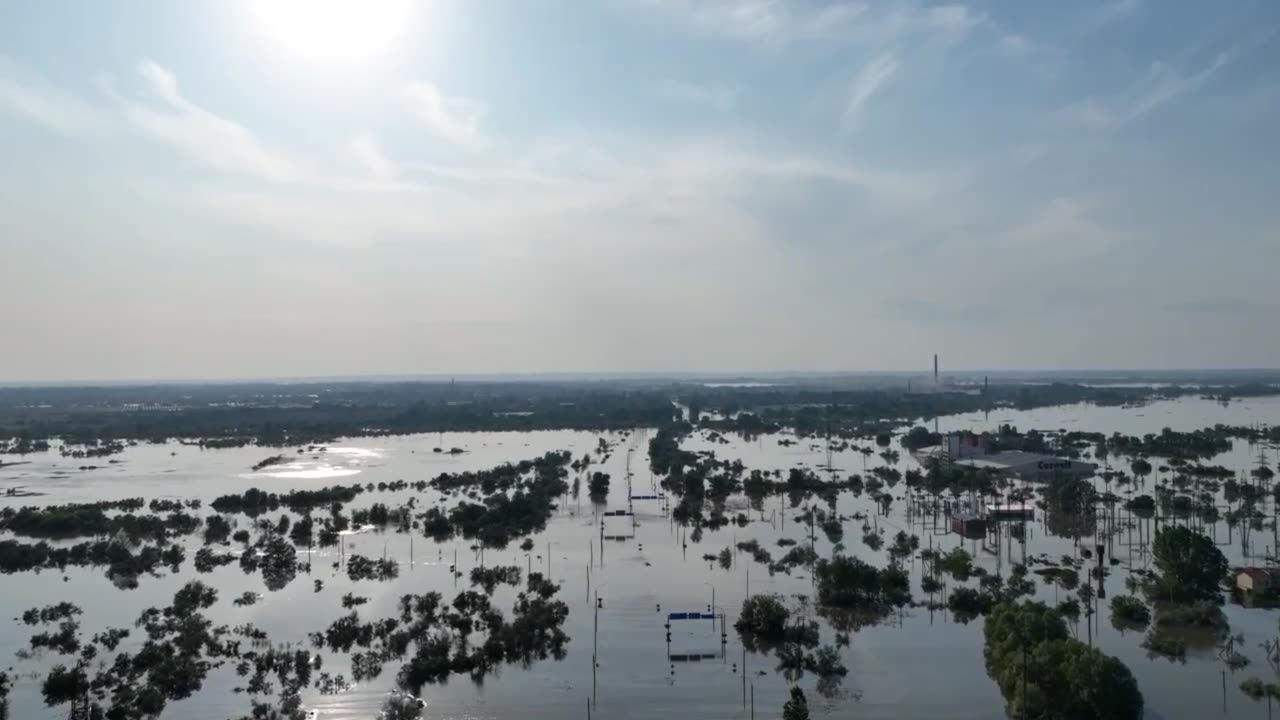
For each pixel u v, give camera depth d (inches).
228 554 6801.2
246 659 4367.6
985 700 3841.0
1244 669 4197.8
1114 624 4896.7
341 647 4559.5
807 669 4227.4
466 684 4079.7
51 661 4397.1
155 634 4758.9
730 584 5797.2
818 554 6653.5
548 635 4694.9
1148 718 3651.6
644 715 3722.9
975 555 6540.4
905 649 4520.2
